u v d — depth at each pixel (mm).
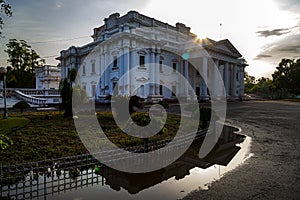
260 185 4566
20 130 9000
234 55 39844
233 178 4980
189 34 38125
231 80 42688
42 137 7945
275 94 68938
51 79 41312
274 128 11570
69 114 12992
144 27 29906
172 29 35250
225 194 4223
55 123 10781
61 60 37188
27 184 4832
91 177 5102
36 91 25656
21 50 42125
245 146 7848
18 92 23641
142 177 5191
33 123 10758
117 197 4246
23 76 42281
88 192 4477
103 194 4383
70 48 34000
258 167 5641
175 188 4594
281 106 27375
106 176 5246
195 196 4199
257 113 19109
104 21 35938
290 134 9977
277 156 6574
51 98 25750
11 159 5762
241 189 4406
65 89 13109
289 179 4836
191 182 4875
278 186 4496
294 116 16906
